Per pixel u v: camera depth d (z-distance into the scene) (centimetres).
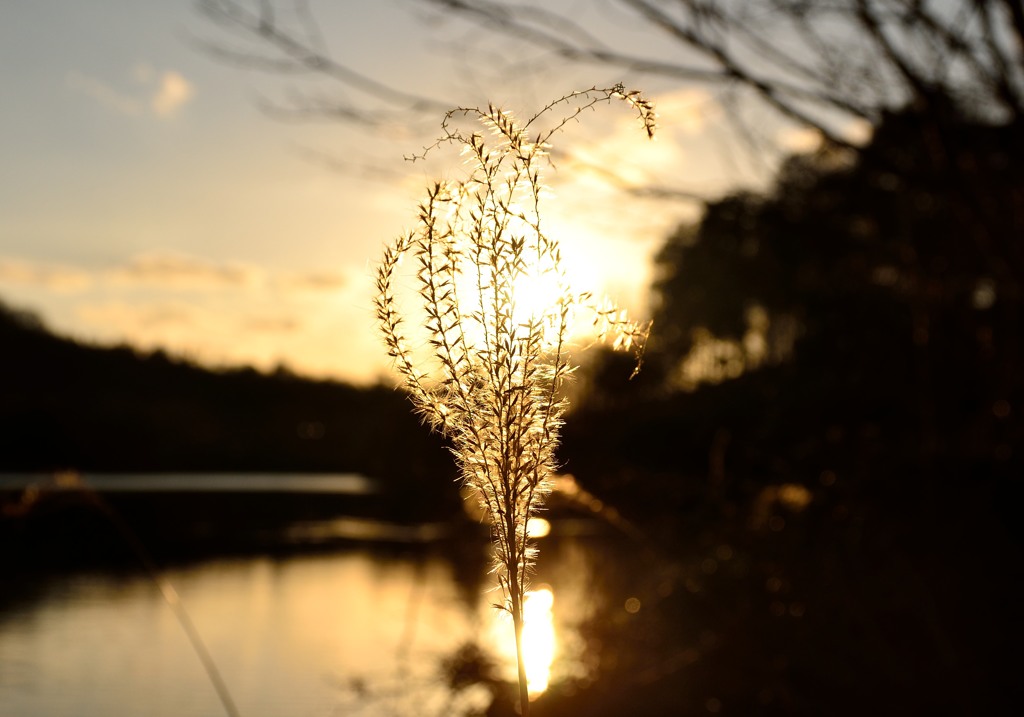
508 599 111
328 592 1370
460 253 110
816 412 986
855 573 579
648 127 113
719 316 1912
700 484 769
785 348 1738
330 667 803
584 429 1257
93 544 2005
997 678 509
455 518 1178
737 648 567
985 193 705
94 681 790
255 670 827
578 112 113
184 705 705
